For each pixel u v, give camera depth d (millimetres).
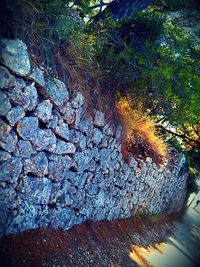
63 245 5297
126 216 8820
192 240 13367
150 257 8062
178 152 13164
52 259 4801
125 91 6871
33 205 4703
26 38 4199
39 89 4355
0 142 3885
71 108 5051
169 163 11906
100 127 6109
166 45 6793
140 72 6539
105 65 6242
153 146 10234
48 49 4617
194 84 6613
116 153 7082
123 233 7922
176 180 13203
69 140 5207
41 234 4945
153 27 6500
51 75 4613
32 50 4309
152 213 11492
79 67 5355
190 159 15297
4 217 4172
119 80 6480
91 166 6148
